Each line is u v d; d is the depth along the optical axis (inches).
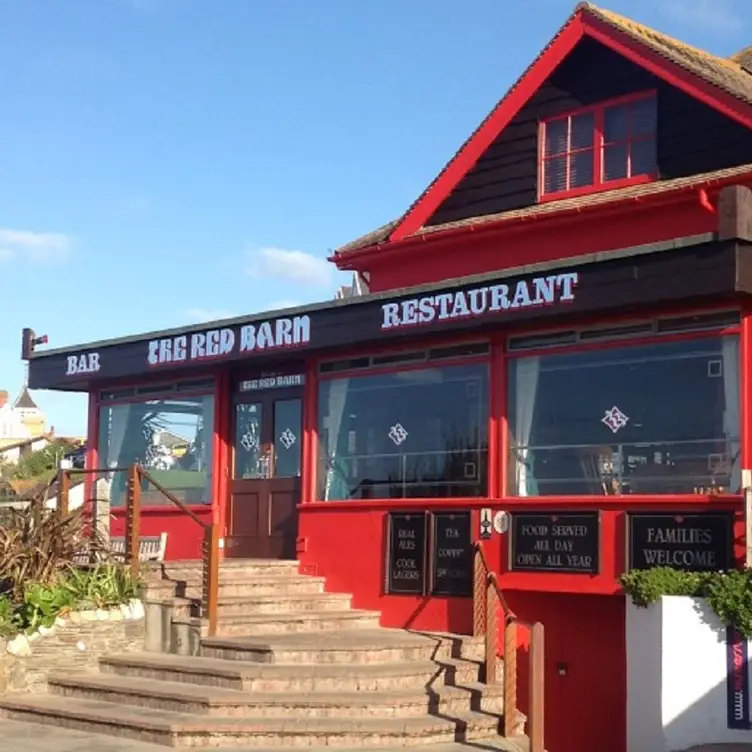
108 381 692.1
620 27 603.2
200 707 431.2
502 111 655.1
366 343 550.0
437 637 499.2
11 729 445.4
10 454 1863.9
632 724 432.5
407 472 552.7
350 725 416.5
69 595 514.3
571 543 483.8
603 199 581.9
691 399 462.6
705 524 444.1
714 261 426.0
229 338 599.2
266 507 619.5
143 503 673.6
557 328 503.5
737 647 410.3
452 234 641.6
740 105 554.6
